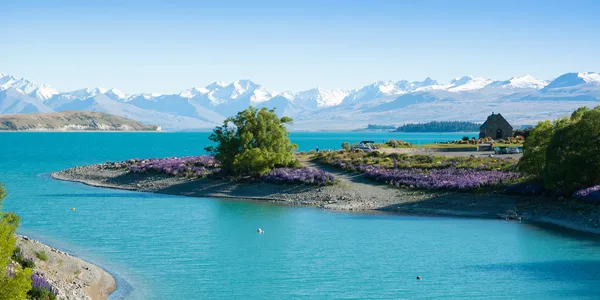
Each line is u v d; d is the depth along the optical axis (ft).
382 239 185.06
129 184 332.39
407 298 127.24
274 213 238.27
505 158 352.90
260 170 317.01
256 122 330.54
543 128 255.50
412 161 344.69
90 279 134.82
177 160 391.45
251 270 147.84
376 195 268.00
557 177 224.94
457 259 159.53
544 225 204.85
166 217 226.79
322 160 366.22
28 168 450.71
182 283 136.77
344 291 131.75
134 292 129.18
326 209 248.11
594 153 218.59
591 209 205.36
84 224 209.26
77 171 389.39
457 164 317.63
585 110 254.47
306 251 169.37
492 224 208.64
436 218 222.69
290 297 127.54
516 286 134.92
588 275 143.02
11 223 127.03
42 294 104.88
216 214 235.61
